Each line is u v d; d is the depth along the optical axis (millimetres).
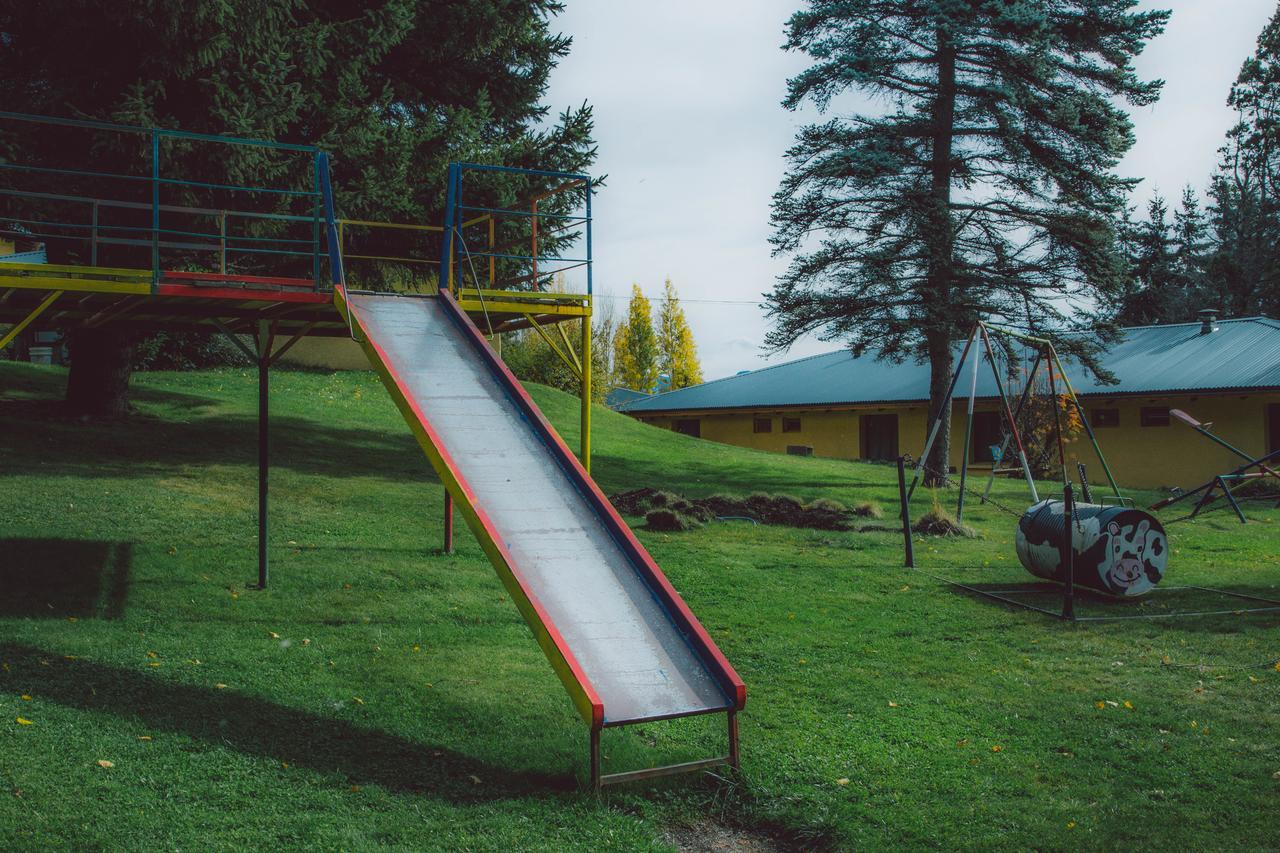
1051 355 17188
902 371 34000
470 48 17125
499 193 16391
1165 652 8391
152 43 12953
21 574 8906
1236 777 5699
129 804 4875
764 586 10836
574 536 6363
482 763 5801
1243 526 16594
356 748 5895
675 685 5539
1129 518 10414
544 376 32625
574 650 5551
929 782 5656
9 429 14727
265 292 8203
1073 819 5145
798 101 21781
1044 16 20109
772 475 21922
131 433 15867
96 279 7879
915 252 21281
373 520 12742
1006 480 24203
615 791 5473
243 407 19500
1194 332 31656
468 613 9172
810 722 6645
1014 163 21578
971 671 7867
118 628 7879
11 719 5719
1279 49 51719
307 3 15320
